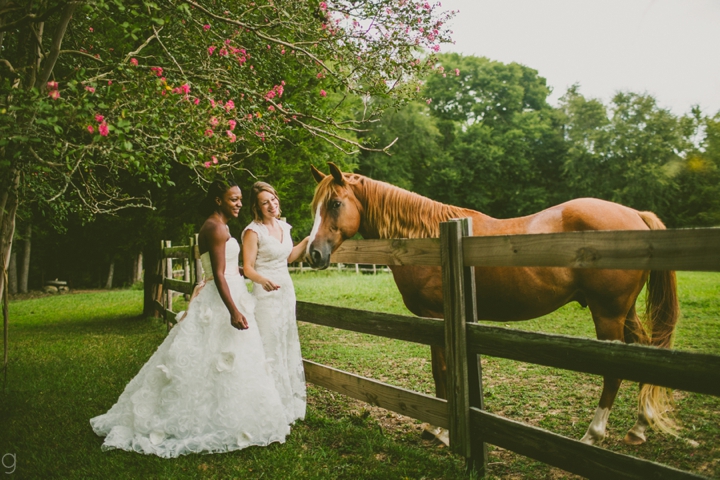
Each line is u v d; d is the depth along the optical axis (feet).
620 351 6.20
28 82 12.27
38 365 17.94
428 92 117.19
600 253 6.50
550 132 115.65
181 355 9.62
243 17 15.49
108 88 10.39
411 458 9.05
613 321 9.48
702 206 105.60
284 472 8.52
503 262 7.65
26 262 70.59
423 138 97.09
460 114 118.73
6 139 8.91
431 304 10.44
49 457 9.23
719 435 9.93
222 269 9.82
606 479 6.37
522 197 111.34
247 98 15.80
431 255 8.98
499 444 7.80
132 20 12.33
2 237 12.39
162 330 25.89
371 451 9.33
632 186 103.14
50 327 30.22
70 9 11.46
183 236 30.58
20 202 14.39
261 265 10.82
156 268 31.89
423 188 106.32
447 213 10.75
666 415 10.08
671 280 9.56
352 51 15.65
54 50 11.82
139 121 10.75
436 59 16.21
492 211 116.06
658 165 104.01
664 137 106.22
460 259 8.23
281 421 9.88
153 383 9.77
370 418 11.63
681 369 5.61
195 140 12.35
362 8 15.57
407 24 15.48
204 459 9.11
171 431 9.43
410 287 10.59
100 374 16.06
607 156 108.88
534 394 13.12
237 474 8.46
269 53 17.30
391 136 94.73
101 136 9.48
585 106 113.19
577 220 9.51
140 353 19.61
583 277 9.42
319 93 17.34
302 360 12.65
